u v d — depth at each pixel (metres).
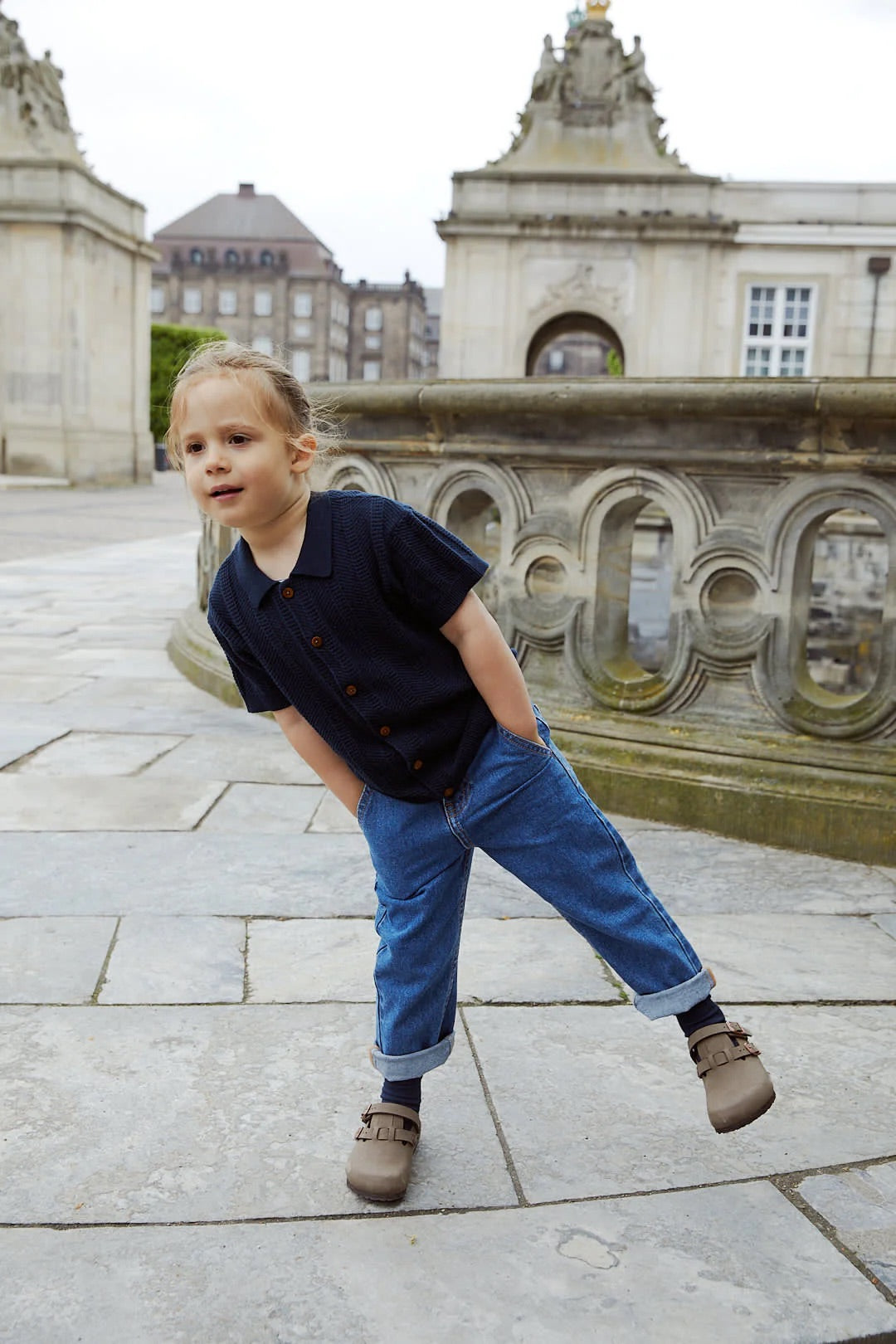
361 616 1.49
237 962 2.42
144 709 4.82
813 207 21.73
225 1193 1.65
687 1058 2.08
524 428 3.73
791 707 3.33
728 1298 1.46
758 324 22.39
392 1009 1.68
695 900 2.81
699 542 3.43
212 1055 2.04
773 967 2.45
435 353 123.88
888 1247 1.57
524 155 22.00
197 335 39.84
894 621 3.17
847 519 8.03
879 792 3.13
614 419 3.54
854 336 22.19
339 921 2.65
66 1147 1.75
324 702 1.55
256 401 1.42
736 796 3.27
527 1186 1.69
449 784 1.58
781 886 2.92
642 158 21.92
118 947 2.48
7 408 25.23
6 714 4.66
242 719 4.66
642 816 3.43
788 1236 1.59
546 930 2.63
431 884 1.65
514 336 22.20
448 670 1.56
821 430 3.19
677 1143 1.81
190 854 3.09
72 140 25.23
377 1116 1.69
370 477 4.15
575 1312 1.43
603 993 2.32
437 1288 1.47
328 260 96.38
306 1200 1.64
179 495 25.02
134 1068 1.99
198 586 6.12
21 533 14.27
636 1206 1.65
